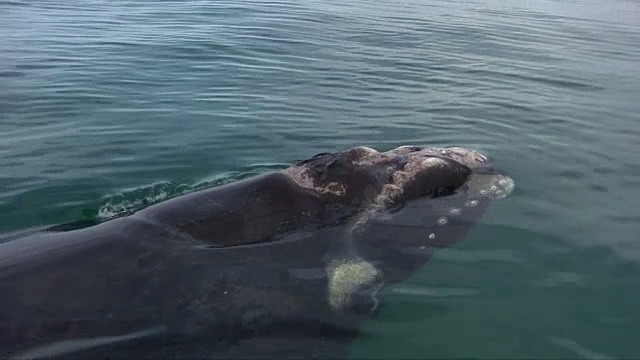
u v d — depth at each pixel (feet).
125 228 23.13
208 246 22.68
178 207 23.97
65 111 43.27
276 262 22.58
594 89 51.90
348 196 25.34
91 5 84.38
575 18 91.91
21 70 52.65
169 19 76.28
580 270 23.85
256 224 23.59
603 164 34.71
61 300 20.53
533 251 24.97
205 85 49.75
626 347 19.75
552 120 42.65
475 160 30.09
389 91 49.08
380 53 62.28
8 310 20.16
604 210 28.84
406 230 24.94
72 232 23.67
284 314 20.98
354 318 21.06
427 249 24.39
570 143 38.09
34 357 19.21
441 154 29.32
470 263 23.95
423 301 21.84
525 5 103.55
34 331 19.76
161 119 41.83
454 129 40.29
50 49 59.77
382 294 22.13
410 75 54.24
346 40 67.77
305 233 23.80
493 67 58.39
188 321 20.44
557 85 52.80
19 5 81.15
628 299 22.17
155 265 21.71
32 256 22.08
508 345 19.80
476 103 46.32
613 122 42.75
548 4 106.11
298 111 43.70
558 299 22.08
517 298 22.09
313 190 25.17
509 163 34.24
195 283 21.39
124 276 21.29
